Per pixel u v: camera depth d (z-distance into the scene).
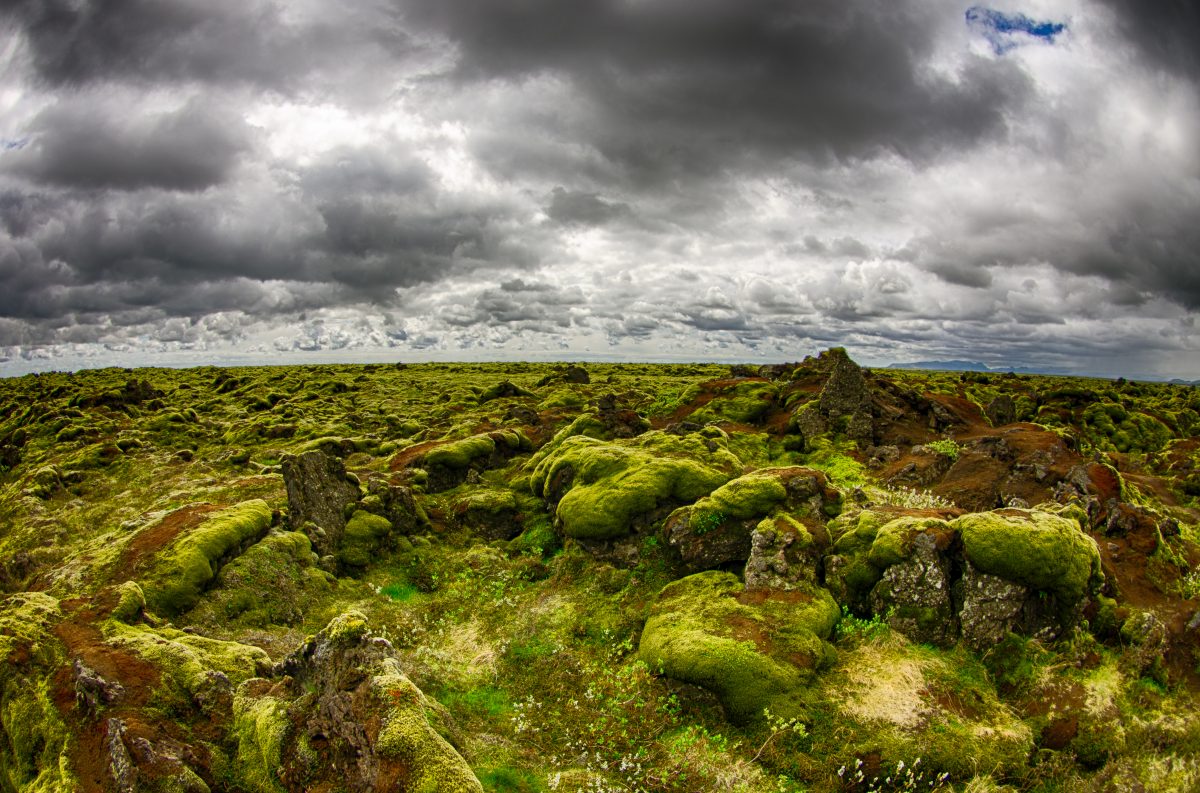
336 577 21.20
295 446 42.12
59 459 39.06
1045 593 16.45
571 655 16.97
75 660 12.41
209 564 18.58
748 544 19.77
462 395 66.25
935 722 13.85
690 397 46.69
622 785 12.59
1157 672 15.50
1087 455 33.03
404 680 10.91
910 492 27.88
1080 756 13.74
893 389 41.69
